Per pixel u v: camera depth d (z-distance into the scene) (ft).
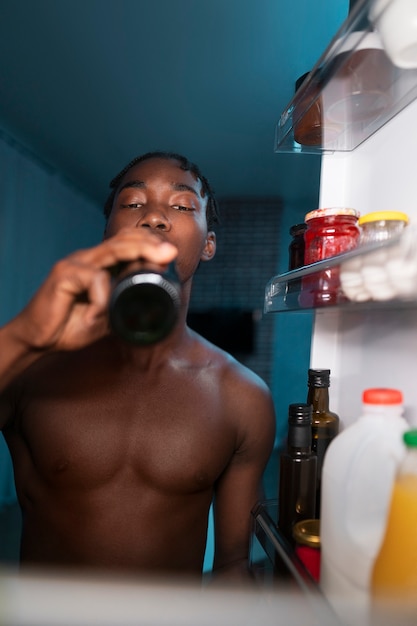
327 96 1.74
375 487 1.24
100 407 2.32
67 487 2.25
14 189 9.51
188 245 2.18
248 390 2.56
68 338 1.43
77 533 2.23
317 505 1.79
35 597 0.88
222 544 2.53
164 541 2.28
